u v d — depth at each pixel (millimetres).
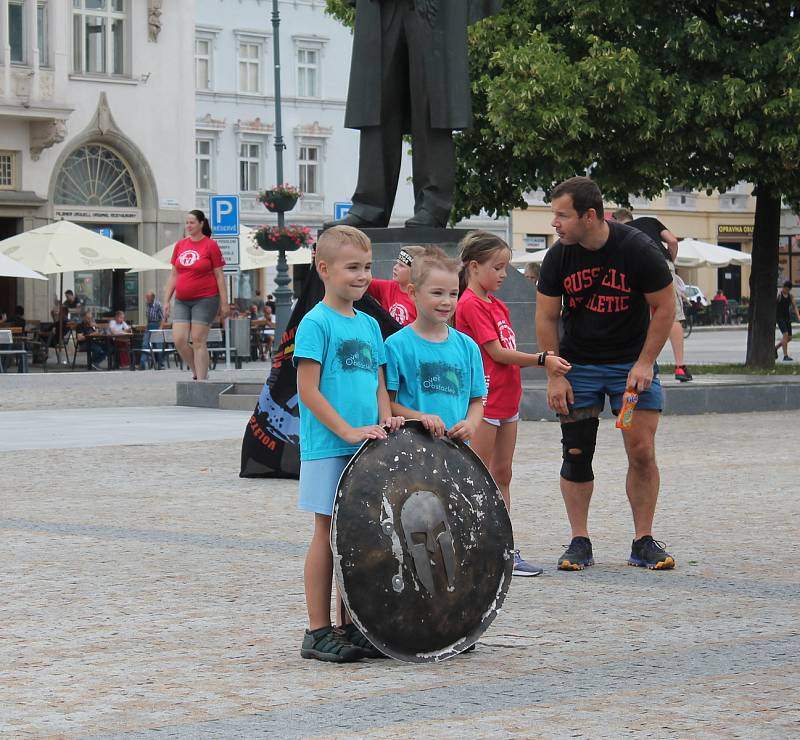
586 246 10906
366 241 8273
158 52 62406
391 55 23625
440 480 8055
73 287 60375
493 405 10805
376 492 7883
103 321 54750
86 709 7082
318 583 8188
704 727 6664
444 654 7949
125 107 61406
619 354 11000
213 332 44125
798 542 11953
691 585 10234
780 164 30938
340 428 8016
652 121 30688
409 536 7887
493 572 8141
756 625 8891
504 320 10852
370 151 23859
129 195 62188
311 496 8141
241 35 73625
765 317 33438
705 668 7793
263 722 6809
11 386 32875
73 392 30641
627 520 13164
